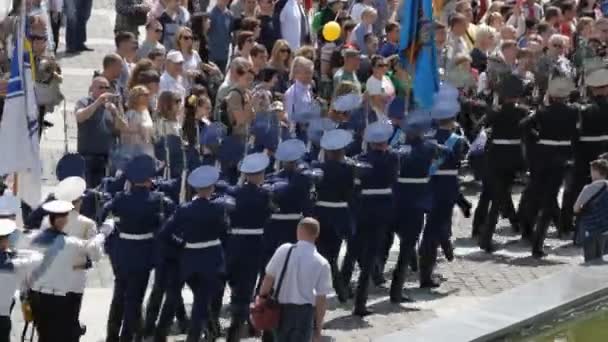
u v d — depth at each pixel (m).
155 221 34.28
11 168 39.75
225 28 53.94
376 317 38.44
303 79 44.34
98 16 73.38
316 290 31.39
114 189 36.28
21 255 31.86
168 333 36.12
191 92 41.75
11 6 48.53
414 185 39.53
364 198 38.28
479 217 46.66
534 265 44.16
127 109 40.44
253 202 35.00
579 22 55.75
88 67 63.56
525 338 35.53
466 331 34.38
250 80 42.00
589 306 37.66
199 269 33.88
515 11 59.84
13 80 39.72
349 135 37.66
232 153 38.34
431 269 41.47
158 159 37.62
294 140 36.78
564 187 47.59
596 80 46.97
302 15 55.44
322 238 37.75
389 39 52.50
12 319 37.06
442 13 53.16
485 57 53.75
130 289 34.47
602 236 42.41
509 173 45.09
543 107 44.81
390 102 41.81
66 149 45.47
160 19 53.59
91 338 36.41
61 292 32.56
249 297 35.44
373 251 38.47
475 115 51.28
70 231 33.38
